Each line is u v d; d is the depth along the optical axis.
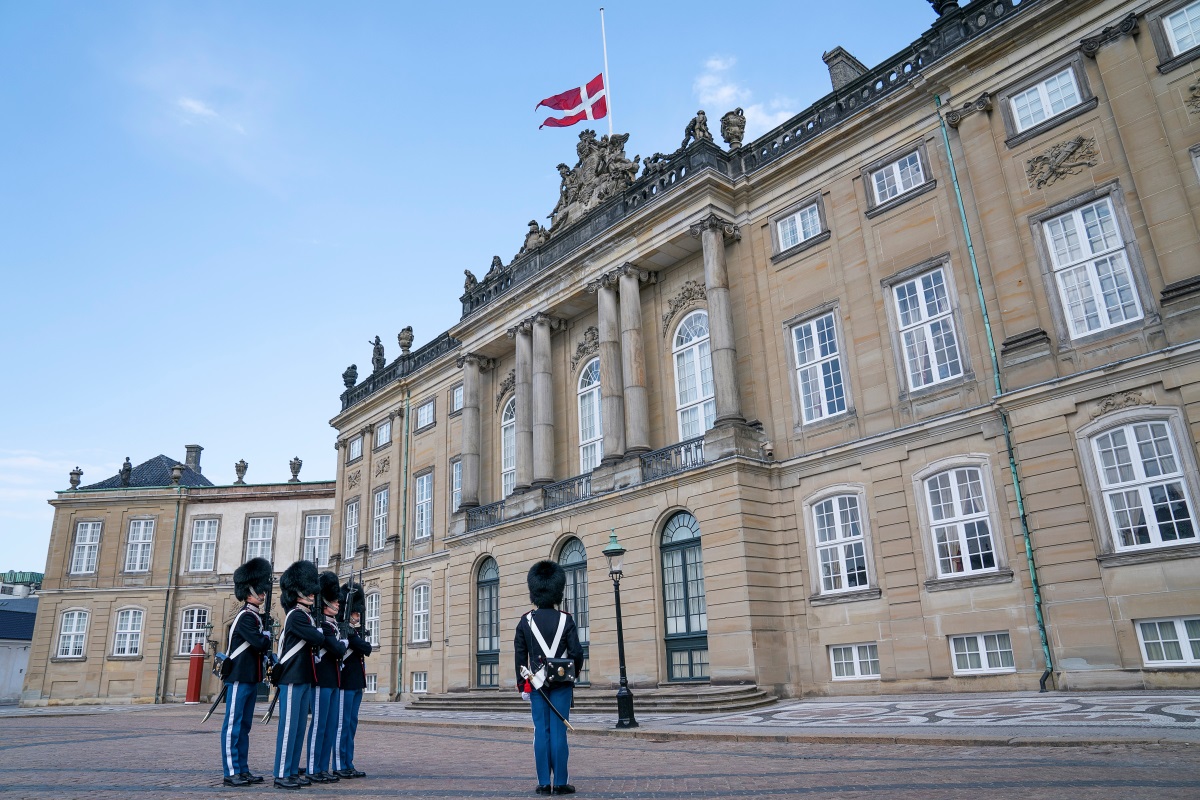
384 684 40.78
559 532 28.28
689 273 28.19
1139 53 18.55
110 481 56.84
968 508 20.06
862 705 18.12
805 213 25.31
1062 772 8.54
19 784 10.09
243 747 9.91
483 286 35.84
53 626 51.75
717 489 23.38
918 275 22.17
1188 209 17.39
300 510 53.28
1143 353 17.62
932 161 22.30
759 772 10.07
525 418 31.77
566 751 8.68
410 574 41.19
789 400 24.44
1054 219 19.52
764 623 22.25
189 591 52.06
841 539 22.52
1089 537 17.55
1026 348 19.25
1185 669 15.86
